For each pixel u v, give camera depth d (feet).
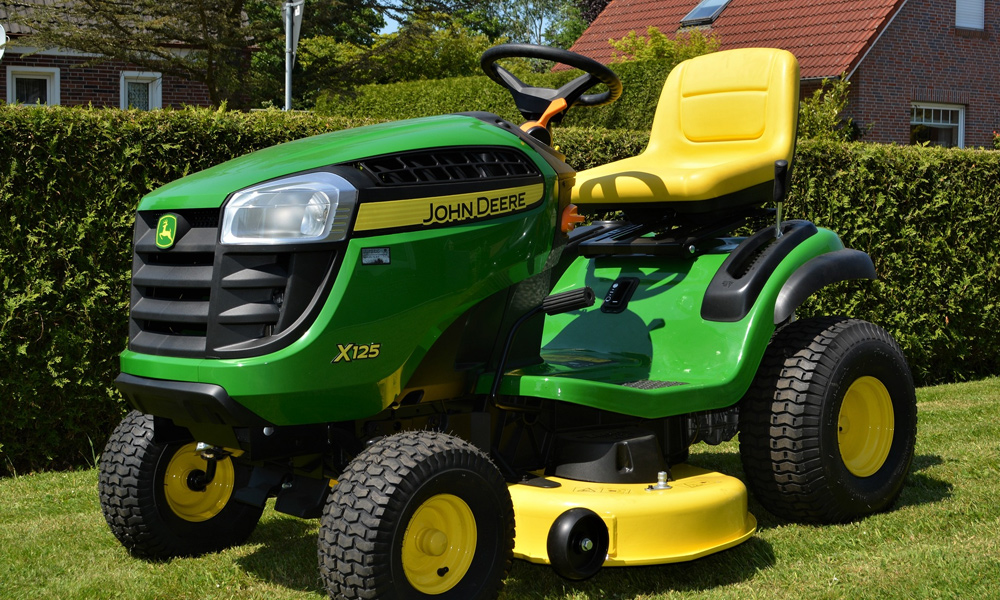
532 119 11.58
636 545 9.63
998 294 24.80
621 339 12.17
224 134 17.21
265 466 10.27
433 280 9.10
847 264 12.47
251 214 8.46
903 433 12.83
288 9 32.17
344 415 8.73
